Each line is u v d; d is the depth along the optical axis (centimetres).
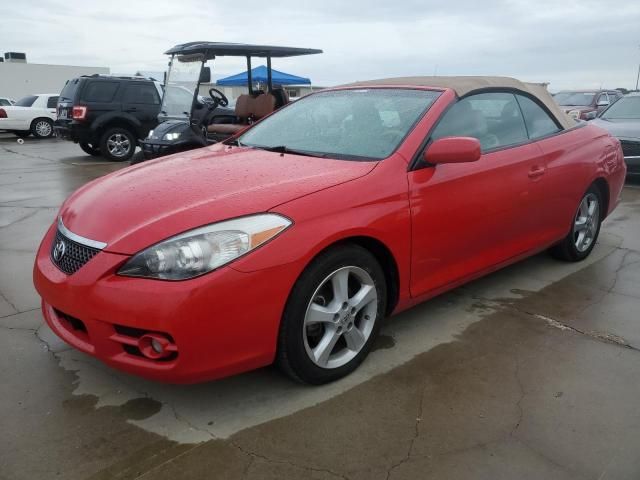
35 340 326
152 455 230
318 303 274
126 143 1263
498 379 290
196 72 850
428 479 218
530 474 220
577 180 431
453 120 343
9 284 418
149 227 241
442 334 340
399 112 342
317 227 256
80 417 254
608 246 527
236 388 279
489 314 369
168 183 286
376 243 291
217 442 238
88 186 322
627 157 857
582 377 292
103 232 251
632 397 275
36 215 664
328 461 227
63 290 247
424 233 308
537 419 256
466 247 343
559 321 359
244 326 239
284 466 224
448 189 321
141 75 1430
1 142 1766
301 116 390
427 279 322
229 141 403
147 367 236
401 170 302
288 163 312
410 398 272
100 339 240
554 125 431
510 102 397
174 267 229
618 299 397
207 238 234
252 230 241
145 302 227
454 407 265
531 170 383
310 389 279
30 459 226
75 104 1209
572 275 445
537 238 410
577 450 235
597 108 1722
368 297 289
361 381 286
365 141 330
